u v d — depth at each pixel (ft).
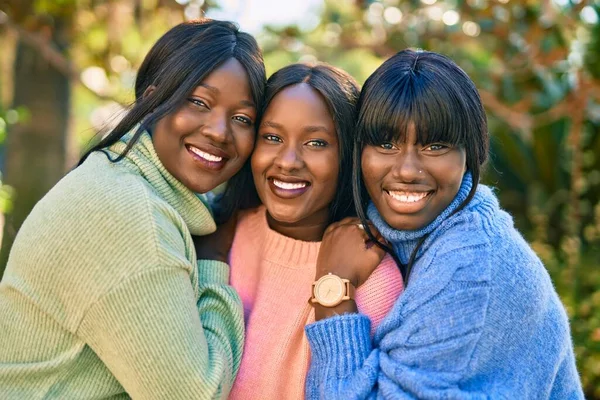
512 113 14.12
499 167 17.93
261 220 7.25
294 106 6.44
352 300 6.37
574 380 6.71
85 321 5.78
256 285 6.97
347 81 6.75
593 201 16.55
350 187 6.93
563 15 13.76
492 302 5.76
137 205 5.89
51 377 5.96
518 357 5.91
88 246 5.75
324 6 18.51
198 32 6.52
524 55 14.11
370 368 5.97
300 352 6.63
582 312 12.92
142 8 13.97
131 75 15.07
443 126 5.96
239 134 6.53
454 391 5.59
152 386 5.73
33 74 14.40
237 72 6.41
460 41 14.57
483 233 6.00
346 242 6.68
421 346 5.85
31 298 5.89
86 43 14.66
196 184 6.51
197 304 6.39
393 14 14.92
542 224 16.26
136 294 5.70
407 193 6.12
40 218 6.00
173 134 6.38
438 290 5.87
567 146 15.39
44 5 13.02
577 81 13.78
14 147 14.35
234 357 6.45
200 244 7.19
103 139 6.52
